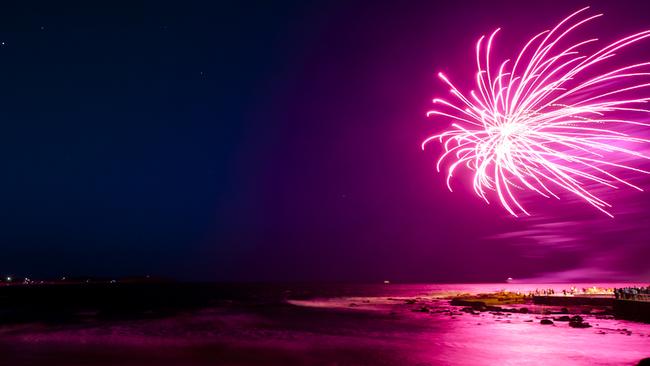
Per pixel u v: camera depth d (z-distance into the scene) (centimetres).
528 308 4972
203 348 2562
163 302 7444
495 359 2191
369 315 4681
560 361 2111
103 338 2978
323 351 2452
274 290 14862
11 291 14325
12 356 2331
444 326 3575
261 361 2203
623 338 2727
